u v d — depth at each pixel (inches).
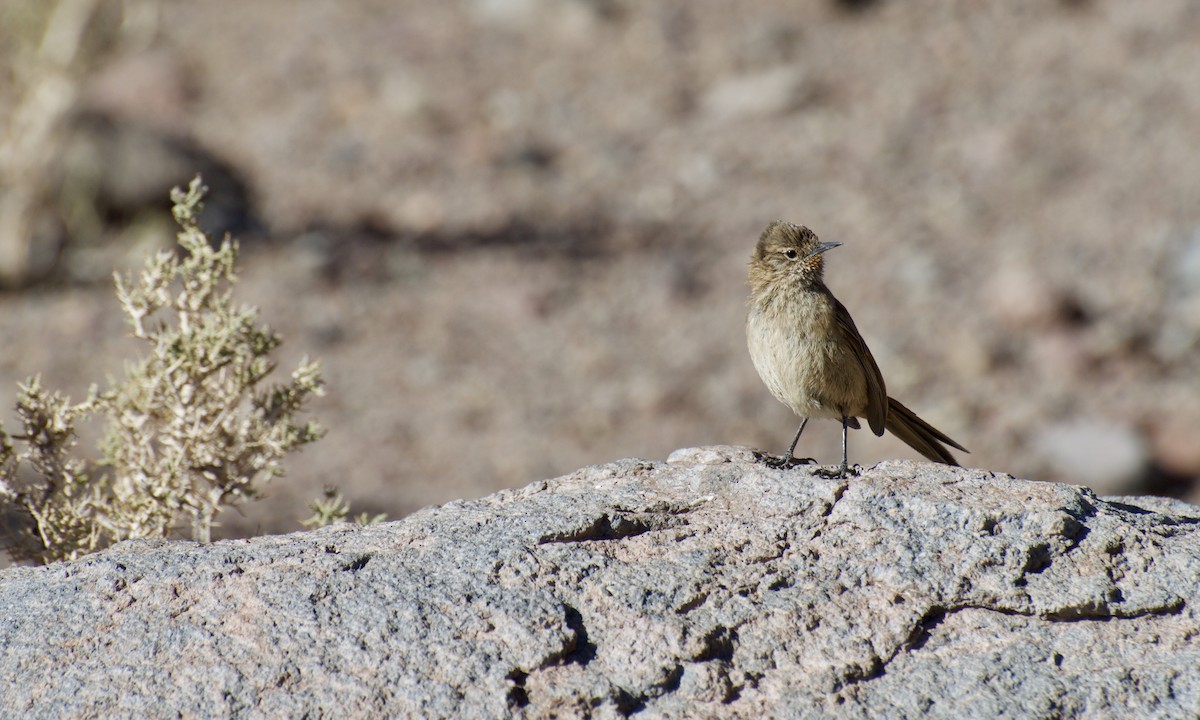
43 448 295.7
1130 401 621.6
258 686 198.7
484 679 199.6
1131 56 945.5
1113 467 559.8
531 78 965.2
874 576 220.4
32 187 709.3
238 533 458.9
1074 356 653.9
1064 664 204.8
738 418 618.2
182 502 297.7
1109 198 796.0
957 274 738.2
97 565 223.0
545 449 582.6
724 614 212.7
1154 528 232.8
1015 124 882.1
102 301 683.4
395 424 601.0
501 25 1026.1
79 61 719.1
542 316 708.0
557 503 243.6
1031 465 569.0
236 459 304.7
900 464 256.7
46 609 213.0
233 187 786.8
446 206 816.9
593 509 238.8
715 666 204.2
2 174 711.7
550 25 1019.9
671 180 852.0
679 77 964.6
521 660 202.7
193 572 219.9
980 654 207.3
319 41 1002.1
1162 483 560.7
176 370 298.0
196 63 967.6
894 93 931.3
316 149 872.9
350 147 876.0
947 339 677.9
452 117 916.0
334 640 205.3
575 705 197.9
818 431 609.3
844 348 303.1
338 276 732.0
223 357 300.5
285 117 904.3
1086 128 872.3
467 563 221.5
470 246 776.9
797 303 303.9
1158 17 984.3
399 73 957.8
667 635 207.9
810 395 307.4
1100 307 697.6
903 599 215.8
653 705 199.3
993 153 851.4
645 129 908.6
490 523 234.8
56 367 616.4
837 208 813.2
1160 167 820.0
